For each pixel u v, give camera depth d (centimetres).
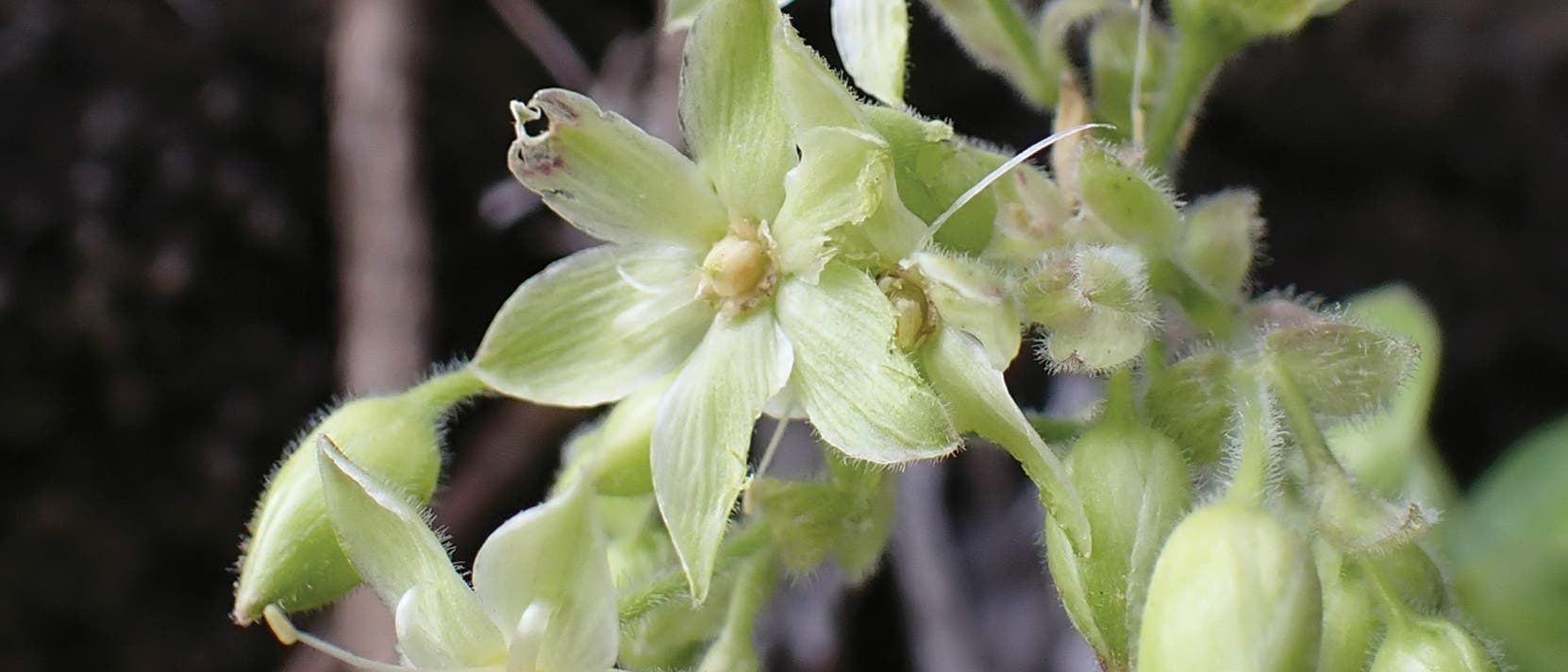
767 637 26
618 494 17
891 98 17
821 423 16
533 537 16
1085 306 16
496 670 16
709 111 16
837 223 16
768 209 17
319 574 17
